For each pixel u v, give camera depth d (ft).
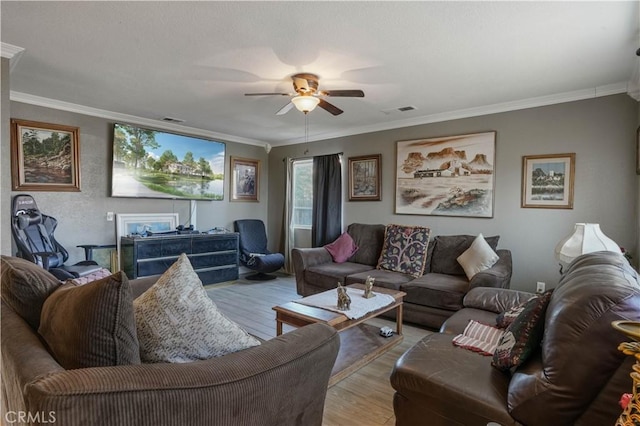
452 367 5.44
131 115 15.14
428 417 5.20
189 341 3.85
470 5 6.57
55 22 7.34
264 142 21.29
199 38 8.02
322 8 6.72
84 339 3.20
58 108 13.39
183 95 12.27
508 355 5.05
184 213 17.66
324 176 18.63
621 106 10.85
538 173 12.35
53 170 13.35
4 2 6.57
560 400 4.02
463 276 12.71
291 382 3.83
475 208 13.75
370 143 17.02
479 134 13.65
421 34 7.71
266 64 9.45
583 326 3.99
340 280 13.57
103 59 9.23
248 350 3.83
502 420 4.41
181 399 2.95
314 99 10.12
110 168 14.96
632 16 6.86
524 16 6.93
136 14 7.00
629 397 3.18
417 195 15.31
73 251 13.98
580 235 8.89
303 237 20.35
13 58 9.04
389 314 12.42
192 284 4.07
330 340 4.45
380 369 8.64
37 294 4.62
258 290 16.40
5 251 8.55
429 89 11.36
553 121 12.05
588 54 8.62
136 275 14.21
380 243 15.46
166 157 16.56
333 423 6.45
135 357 3.42
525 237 12.67
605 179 11.14
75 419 2.51
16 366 3.28
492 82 10.68
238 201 20.24
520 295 8.76
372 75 10.17
